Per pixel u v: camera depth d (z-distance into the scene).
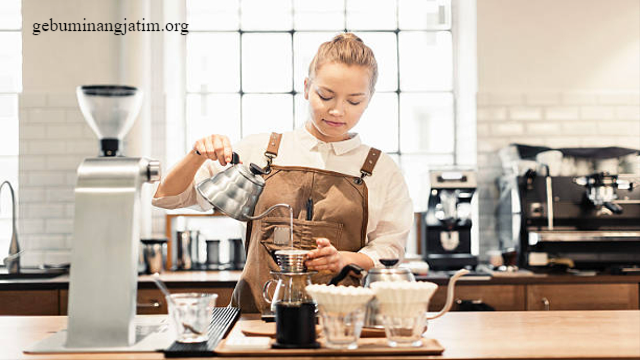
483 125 4.77
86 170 1.73
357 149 2.41
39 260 4.75
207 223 4.88
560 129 4.77
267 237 2.28
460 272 1.80
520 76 4.78
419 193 5.09
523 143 4.76
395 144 5.12
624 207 4.25
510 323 2.06
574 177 4.27
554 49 4.77
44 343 1.74
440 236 4.39
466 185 4.34
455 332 1.91
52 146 4.77
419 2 5.14
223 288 4.00
